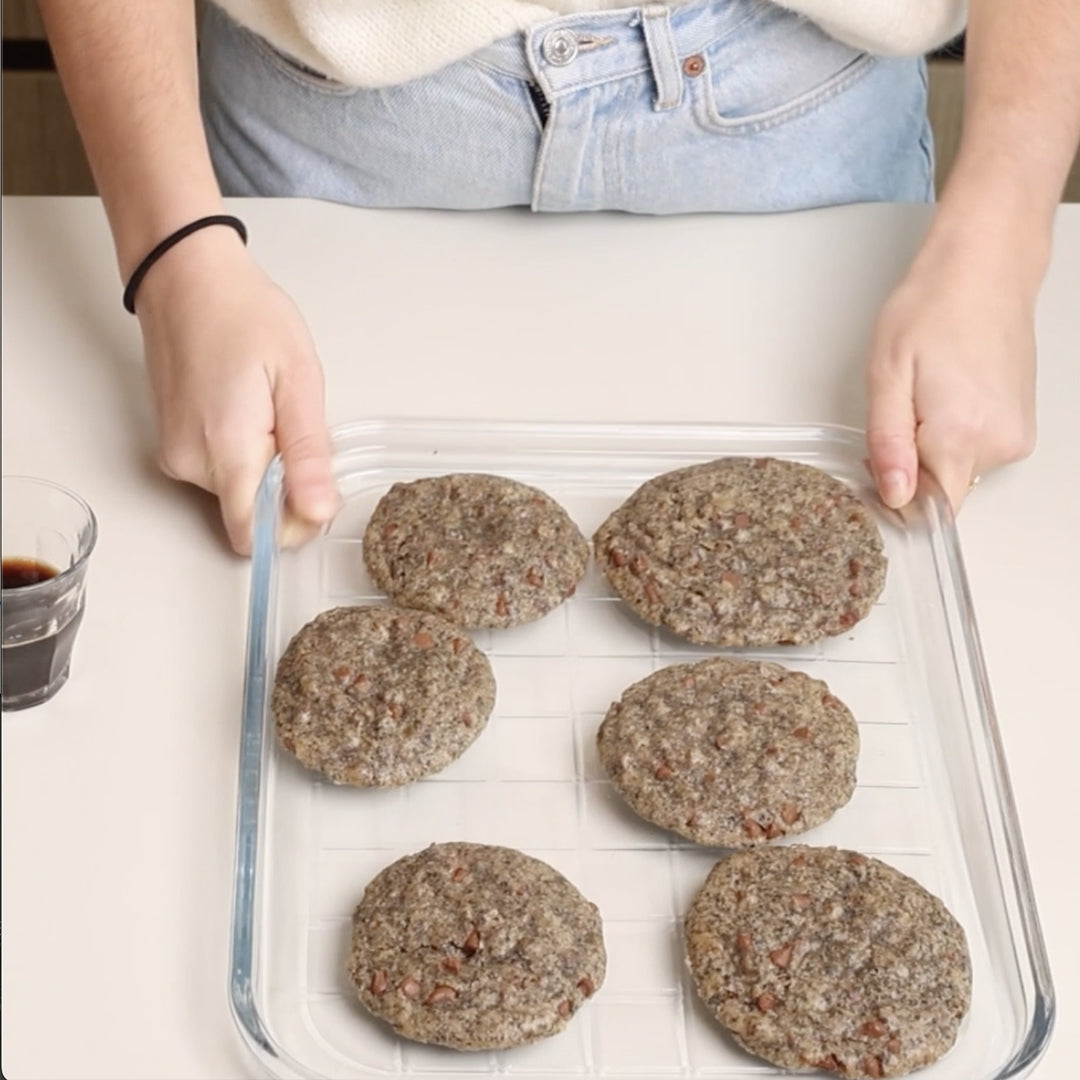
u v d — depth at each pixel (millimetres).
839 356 1445
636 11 1407
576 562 1249
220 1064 960
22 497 1183
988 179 1413
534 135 1478
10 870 1041
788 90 1494
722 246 1544
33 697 1132
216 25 1562
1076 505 1336
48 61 2504
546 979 982
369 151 1514
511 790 1118
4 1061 948
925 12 1444
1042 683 1199
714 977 992
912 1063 962
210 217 1334
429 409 1377
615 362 1430
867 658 1220
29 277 1463
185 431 1261
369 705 1128
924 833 1107
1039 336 1479
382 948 998
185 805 1090
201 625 1203
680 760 1106
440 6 1375
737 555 1244
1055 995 1003
